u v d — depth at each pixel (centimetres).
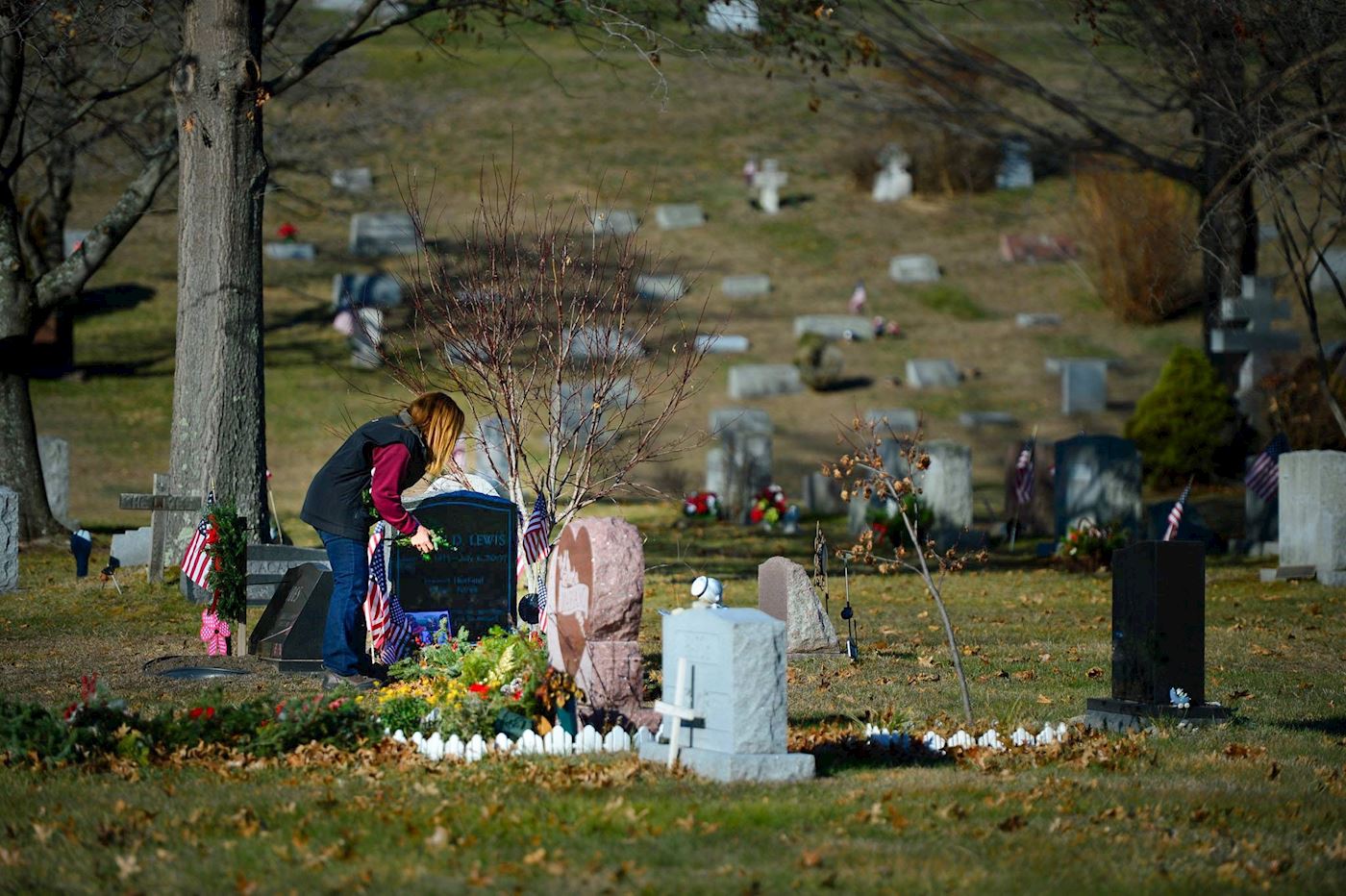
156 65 2775
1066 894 557
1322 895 571
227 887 558
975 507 3055
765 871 574
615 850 606
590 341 1273
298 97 3166
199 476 1627
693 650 776
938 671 1217
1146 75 2372
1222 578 2016
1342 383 2803
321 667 1145
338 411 3481
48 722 795
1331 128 1800
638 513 2927
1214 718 975
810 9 1870
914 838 635
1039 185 5794
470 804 682
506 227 1341
